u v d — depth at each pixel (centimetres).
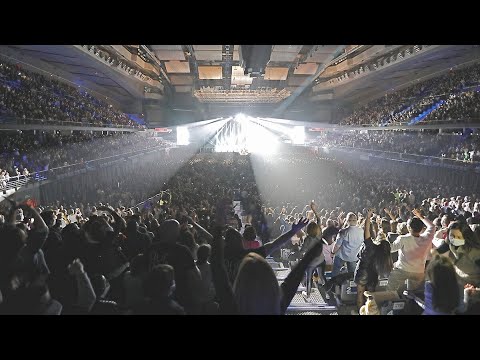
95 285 448
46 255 511
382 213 1688
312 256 316
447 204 1855
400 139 4066
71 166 3003
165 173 4131
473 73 3612
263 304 262
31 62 3819
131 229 583
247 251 398
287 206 1858
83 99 4488
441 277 455
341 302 712
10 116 2655
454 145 3195
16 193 2253
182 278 423
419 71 4828
